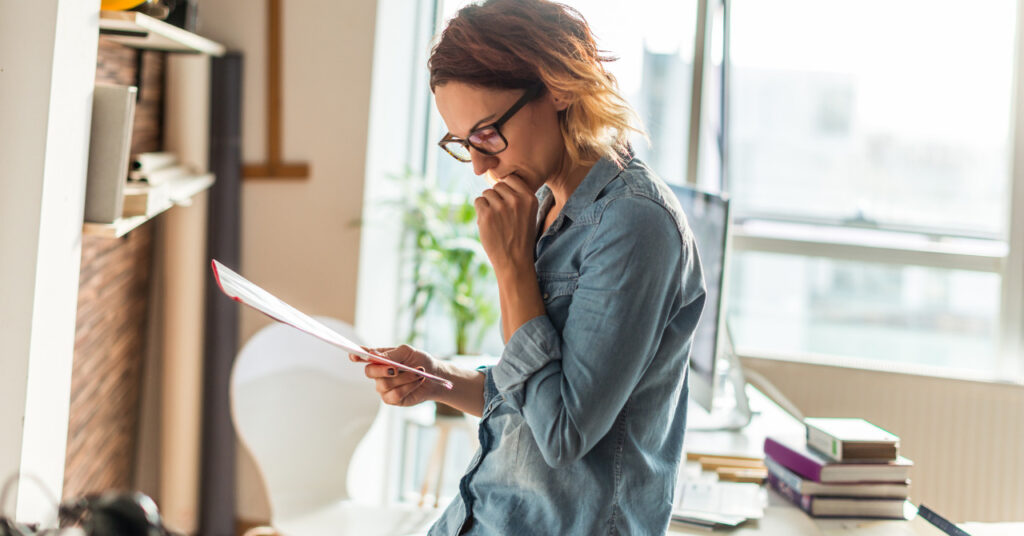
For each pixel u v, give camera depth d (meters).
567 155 1.14
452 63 1.06
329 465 2.58
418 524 2.49
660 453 1.18
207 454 3.05
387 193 3.32
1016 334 3.23
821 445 1.88
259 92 3.04
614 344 1.02
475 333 3.30
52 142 1.49
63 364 1.65
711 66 3.34
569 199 1.12
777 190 3.47
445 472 3.61
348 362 2.62
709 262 2.22
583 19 1.11
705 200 2.29
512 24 1.05
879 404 3.10
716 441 2.31
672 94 3.39
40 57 1.45
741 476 1.99
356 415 2.61
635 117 1.12
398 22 3.22
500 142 1.08
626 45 3.38
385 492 3.49
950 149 3.36
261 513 3.14
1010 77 3.30
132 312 2.88
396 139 3.36
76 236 1.66
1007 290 3.23
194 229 2.99
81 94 1.61
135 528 0.83
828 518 1.81
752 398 2.81
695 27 3.32
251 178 3.07
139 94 2.58
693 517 1.72
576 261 1.10
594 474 1.12
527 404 1.07
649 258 1.03
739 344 3.50
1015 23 3.21
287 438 2.55
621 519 1.14
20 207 1.46
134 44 2.40
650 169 1.12
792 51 3.40
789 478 1.88
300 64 3.03
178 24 2.34
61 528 0.94
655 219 1.04
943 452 3.06
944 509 3.05
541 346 1.05
